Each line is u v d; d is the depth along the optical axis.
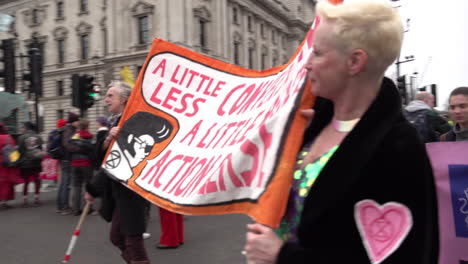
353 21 0.97
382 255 0.90
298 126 1.13
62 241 5.31
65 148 6.90
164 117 2.03
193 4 29.27
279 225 1.17
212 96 1.93
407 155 0.92
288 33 49.38
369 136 0.96
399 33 0.98
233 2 35.75
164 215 4.84
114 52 30.44
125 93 3.35
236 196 1.26
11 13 39.66
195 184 1.51
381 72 1.01
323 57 1.03
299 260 0.97
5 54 11.72
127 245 3.21
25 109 12.03
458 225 1.98
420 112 3.79
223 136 1.65
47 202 8.67
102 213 3.46
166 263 4.30
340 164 0.97
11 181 7.88
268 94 1.52
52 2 36.91
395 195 0.91
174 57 2.12
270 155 1.14
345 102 1.07
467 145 1.95
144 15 29.12
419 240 0.89
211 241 5.11
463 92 3.18
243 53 37.59
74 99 10.38
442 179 2.02
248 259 1.07
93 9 34.47
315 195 0.98
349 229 0.94
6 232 5.88
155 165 1.90
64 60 36.59
